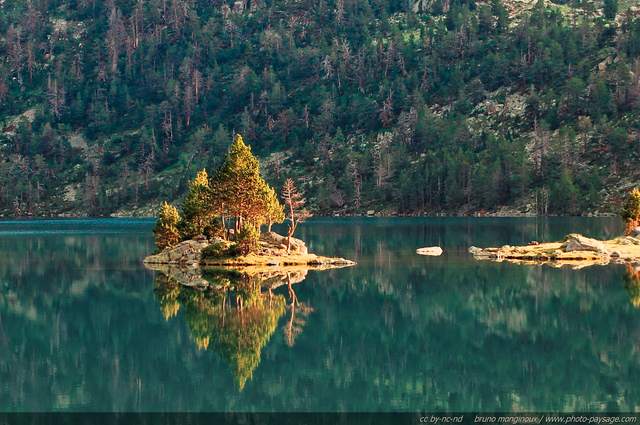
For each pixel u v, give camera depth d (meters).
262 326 53.47
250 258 97.12
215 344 47.66
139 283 78.69
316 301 64.81
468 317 56.66
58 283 79.06
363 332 51.19
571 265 93.56
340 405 34.75
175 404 34.97
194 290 72.62
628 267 90.44
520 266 92.25
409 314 58.22
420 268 90.94
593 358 43.00
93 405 35.00
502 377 39.28
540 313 58.03
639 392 36.22
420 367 41.59
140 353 45.50
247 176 98.88
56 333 51.72
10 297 68.75
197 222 107.88
